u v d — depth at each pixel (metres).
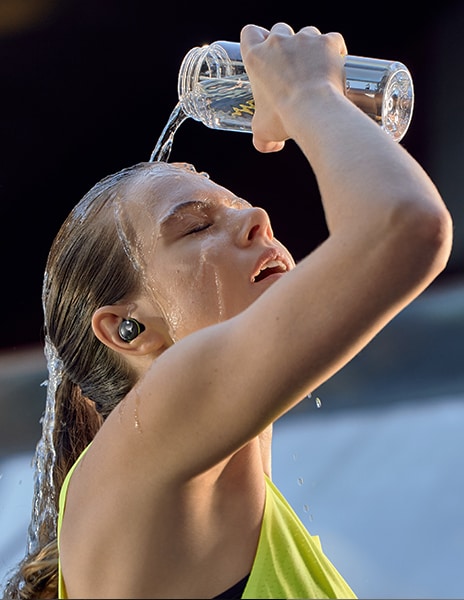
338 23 15.37
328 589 3.20
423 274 2.50
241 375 2.58
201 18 14.53
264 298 2.62
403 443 9.99
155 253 3.35
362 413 10.80
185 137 14.89
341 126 2.78
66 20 14.22
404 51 15.78
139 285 3.39
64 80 14.45
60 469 3.86
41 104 14.48
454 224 15.59
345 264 2.50
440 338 12.80
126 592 2.87
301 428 10.53
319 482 9.36
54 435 3.89
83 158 14.53
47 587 3.50
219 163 15.12
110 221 3.52
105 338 3.43
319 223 15.35
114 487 2.86
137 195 3.50
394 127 3.72
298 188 15.21
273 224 15.44
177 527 2.88
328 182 2.65
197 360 2.67
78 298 3.60
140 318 3.40
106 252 3.49
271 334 2.54
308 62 3.07
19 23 14.12
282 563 3.12
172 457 2.74
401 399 11.19
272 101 3.08
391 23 15.47
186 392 2.66
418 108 16.03
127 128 14.70
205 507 2.96
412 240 2.47
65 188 14.49
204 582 2.95
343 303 2.49
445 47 15.68
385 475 9.43
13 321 13.95
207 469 2.76
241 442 2.67
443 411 10.70
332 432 10.38
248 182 15.23
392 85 3.62
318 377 2.55
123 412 2.88
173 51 14.59
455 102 15.86
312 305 2.51
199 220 3.37
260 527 3.12
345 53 3.26
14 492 8.59
